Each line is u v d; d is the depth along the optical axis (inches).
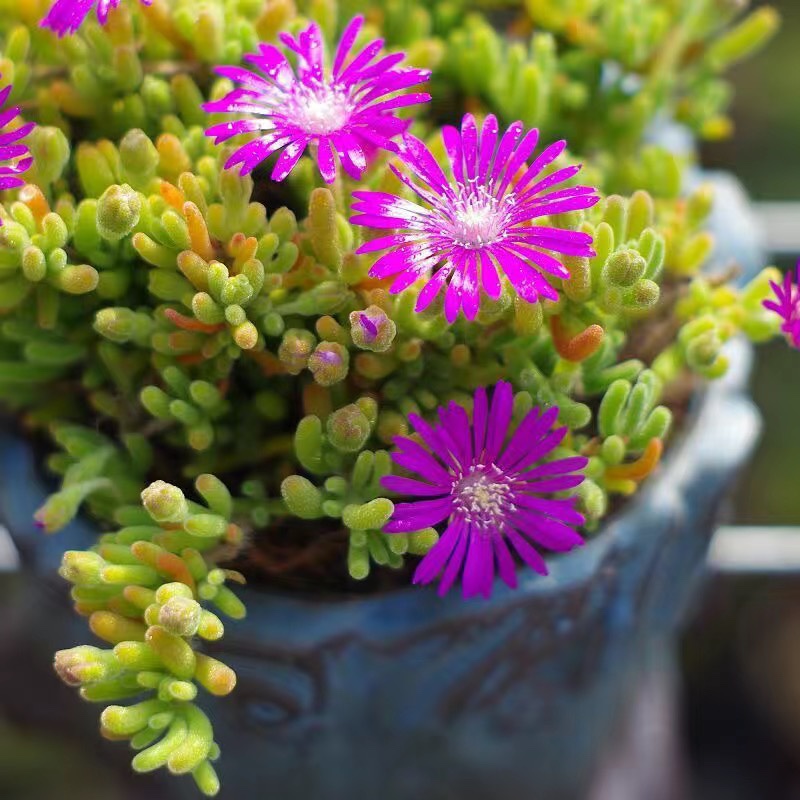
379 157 15.1
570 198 14.0
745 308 15.7
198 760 13.6
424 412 15.0
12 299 14.8
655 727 22.9
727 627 35.0
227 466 15.4
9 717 26.1
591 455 15.0
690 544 16.6
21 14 15.8
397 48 17.3
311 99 14.5
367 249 13.8
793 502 34.7
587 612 15.6
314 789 17.1
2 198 15.4
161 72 15.9
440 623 15.0
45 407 16.0
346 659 15.2
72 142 16.0
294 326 14.9
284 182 15.6
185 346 14.6
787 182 38.7
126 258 15.1
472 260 13.9
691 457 16.0
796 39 40.0
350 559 14.3
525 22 18.2
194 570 14.2
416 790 17.5
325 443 14.6
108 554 14.1
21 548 15.7
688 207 16.2
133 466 15.4
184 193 14.5
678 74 18.2
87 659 13.6
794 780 33.2
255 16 16.1
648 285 14.1
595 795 21.2
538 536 14.3
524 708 16.7
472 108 17.1
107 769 26.4
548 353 15.0
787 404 35.8
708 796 32.8
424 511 14.1
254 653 15.0
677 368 15.5
